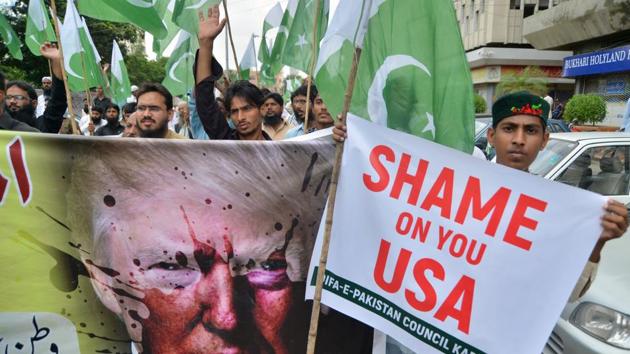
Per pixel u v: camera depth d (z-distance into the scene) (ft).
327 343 6.95
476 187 5.92
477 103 69.77
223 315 6.73
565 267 5.68
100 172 6.39
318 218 6.86
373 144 6.20
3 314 6.27
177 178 6.56
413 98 6.68
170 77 14.10
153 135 10.59
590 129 45.47
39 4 18.52
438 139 6.68
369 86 6.66
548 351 9.37
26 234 6.27
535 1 111.45
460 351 5.91
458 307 5.92
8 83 16.07
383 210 6.18
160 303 6.59
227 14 10.41
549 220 5.72
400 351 7.04
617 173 15.24
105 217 6.43
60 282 6.38
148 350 6.59
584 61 70.95
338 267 6.28
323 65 6.75
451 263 5.97
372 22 6.53
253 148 6.66
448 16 6.40
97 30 82.58
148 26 9.95
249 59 24.67
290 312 6.86
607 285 8.92
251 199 6.72
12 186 6.21
